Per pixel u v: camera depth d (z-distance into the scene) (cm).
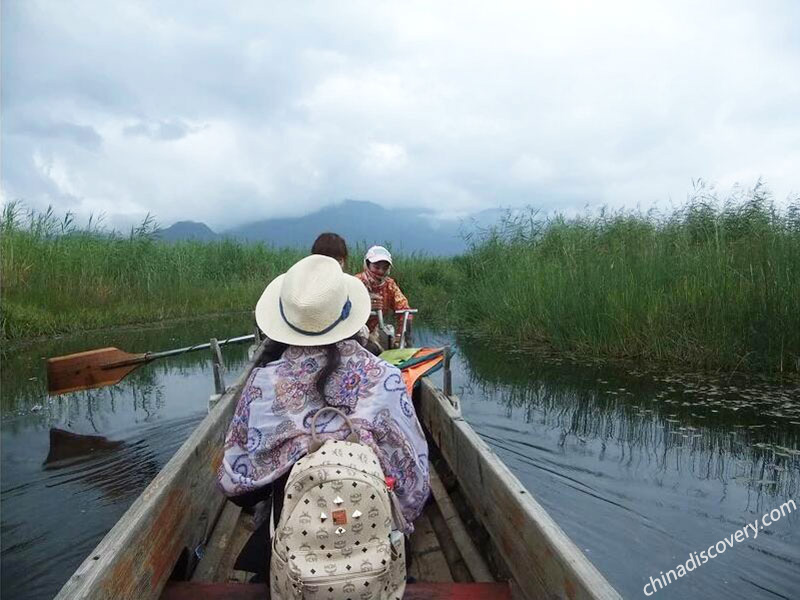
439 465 386
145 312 1278
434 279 1711
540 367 784
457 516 326
